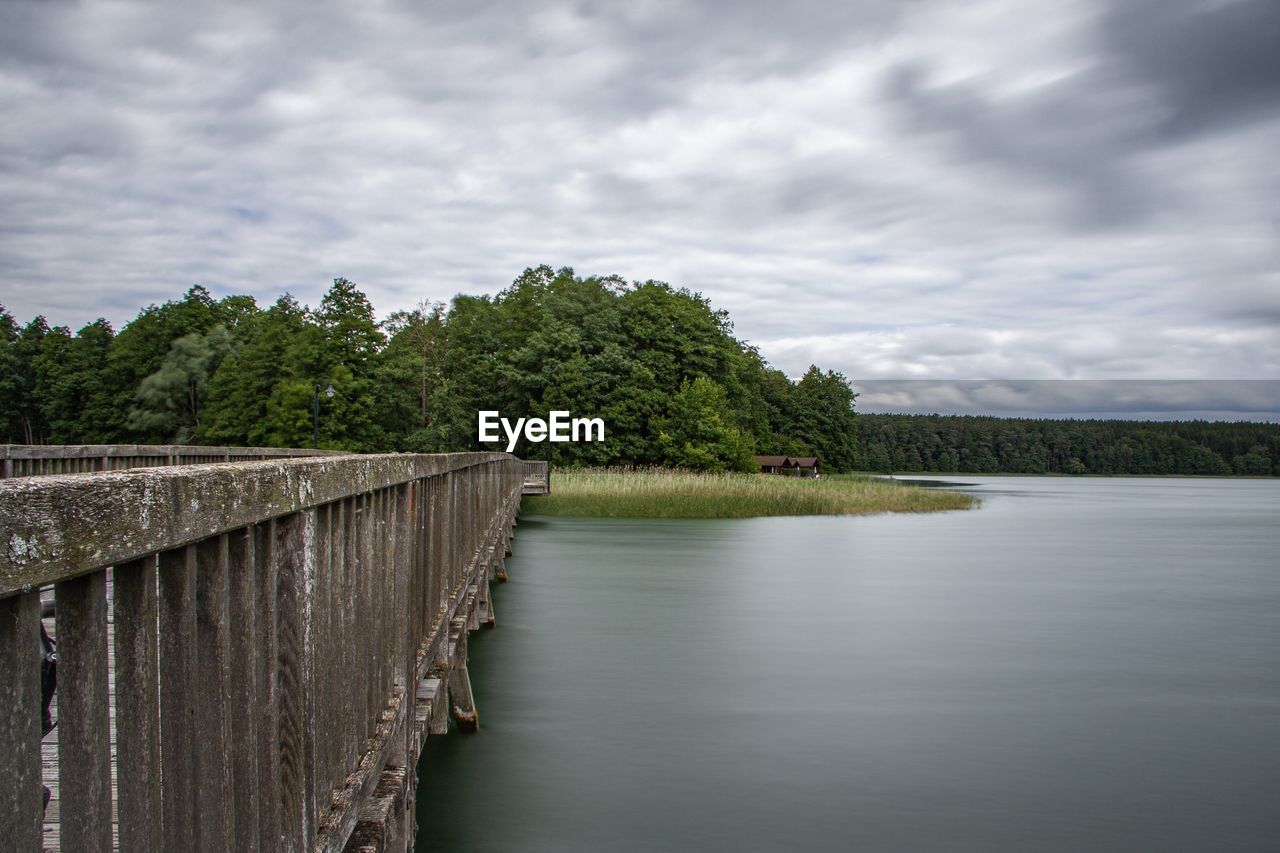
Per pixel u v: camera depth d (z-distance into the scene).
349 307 71.06
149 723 1.99
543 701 11.57
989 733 10.60
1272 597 21.50
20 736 1.50
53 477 1.68
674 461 78.94
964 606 19.50
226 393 74.69
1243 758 9.86
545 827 7.80
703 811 8.23
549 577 22.81
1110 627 17.39
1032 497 92.31
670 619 17.22
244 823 2.56
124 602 1.93
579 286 93.62
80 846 1.73
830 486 54.75
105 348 91.38
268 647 2.80
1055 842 7.75
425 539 6.61
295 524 3.08
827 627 16.70
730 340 99.06
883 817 8.17
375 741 4.46
